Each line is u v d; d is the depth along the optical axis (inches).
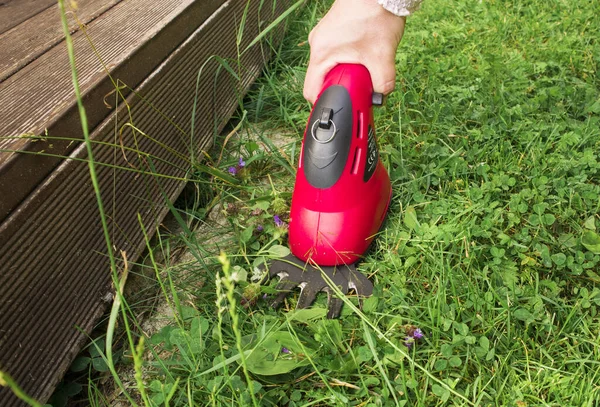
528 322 50.6
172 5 75.6
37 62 61.7
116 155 59.8
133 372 54.5
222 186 73.4
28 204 47.7
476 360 49.2
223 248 66.6
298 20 116.7
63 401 51.3
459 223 62.9
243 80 92.1
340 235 56.3
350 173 55.4
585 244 57.5
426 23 110.5
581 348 50.7
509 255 59.9
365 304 54.7
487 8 116.3
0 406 43.5
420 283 57.1
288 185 75.4
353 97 54.6
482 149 72.8
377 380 48.0
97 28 69.3
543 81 89.2
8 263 45.6
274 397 48.8
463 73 92.2
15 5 78.8
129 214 61.9
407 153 74.3
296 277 58.2
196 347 51.6
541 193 64.9
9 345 45.1
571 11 113.3
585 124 77.5
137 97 63.4
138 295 61.5
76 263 53.4
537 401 46.1
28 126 50.3
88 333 53.7
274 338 50.4
